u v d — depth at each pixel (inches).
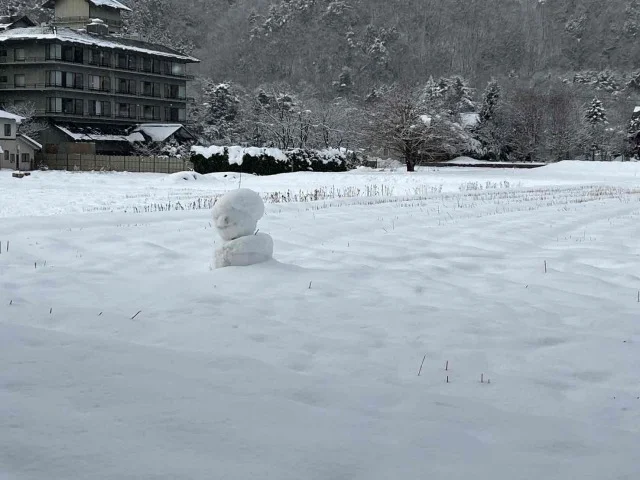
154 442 177.0
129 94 3449.8
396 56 7150.6
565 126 3971.5
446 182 1945.1
